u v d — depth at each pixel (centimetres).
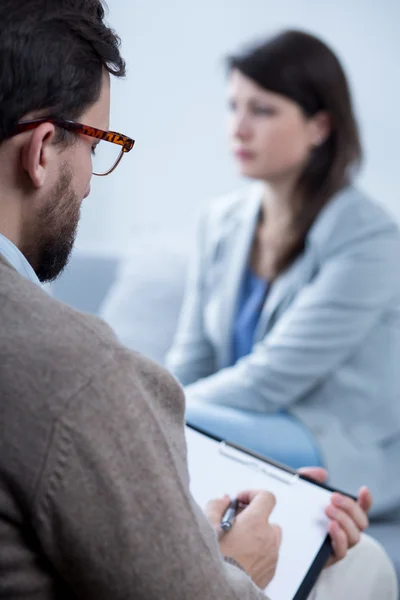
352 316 139
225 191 231
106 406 44
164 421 50
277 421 136
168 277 191
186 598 46
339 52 208
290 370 138
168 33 224
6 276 48
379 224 145
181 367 166
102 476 44
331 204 148
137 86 230
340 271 141
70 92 51
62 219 55
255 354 143
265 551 72
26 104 49
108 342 47
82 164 55
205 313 165
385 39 202
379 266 142
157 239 204
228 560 65
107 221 244
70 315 47
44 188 53
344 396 142
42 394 44
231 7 218
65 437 43
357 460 135
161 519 46
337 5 205
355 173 153
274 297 149
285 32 145
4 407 44
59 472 43
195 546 47
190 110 229
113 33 56
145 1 223
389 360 143
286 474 86
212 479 84
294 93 142
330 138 148
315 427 136
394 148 208
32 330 45
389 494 138
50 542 45
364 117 208
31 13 48
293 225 150
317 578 73
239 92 145
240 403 140
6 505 45
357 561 85
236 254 158
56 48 49
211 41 222
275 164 146
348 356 143
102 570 45
